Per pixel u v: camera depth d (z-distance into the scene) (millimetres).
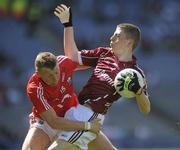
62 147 26422
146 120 81125
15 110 77812
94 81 26875
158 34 95688
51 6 96625
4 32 92312
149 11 100500
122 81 25516
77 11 97500
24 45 90688
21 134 75375
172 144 77625
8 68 85188
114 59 27062
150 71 90812
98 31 93312
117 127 79062
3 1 94688
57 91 26172
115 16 98062
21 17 94562
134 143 75250
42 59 25156
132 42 27078
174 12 101375
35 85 25875
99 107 26703
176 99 87188
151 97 87188
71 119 26391
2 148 72625
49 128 26750
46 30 94125
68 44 27703
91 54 27547
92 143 27906
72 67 27000
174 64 92188
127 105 82312
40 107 25688
